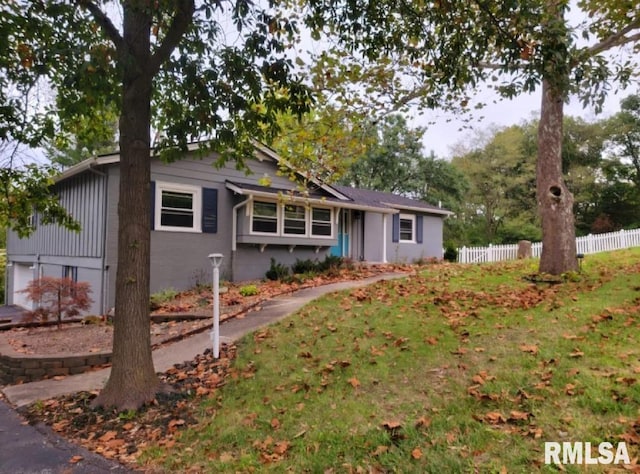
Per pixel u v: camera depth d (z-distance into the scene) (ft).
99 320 29.78
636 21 23.22
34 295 26.91
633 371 12.03
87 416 14.32
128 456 11.55
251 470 10.07
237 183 40.14
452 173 92.32
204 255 38.47
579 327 16.33
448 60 17.87
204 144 20.45
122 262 15.29
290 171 28.96
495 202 99.19
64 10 14.76
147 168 15.60
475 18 16.74
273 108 18.04
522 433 9.89
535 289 23.95
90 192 36.27
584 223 96.89
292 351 18.10
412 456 9.70
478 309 20.43
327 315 22.81
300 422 12.13
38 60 16.16
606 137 94.73
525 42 14.60
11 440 12.91
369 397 13.01
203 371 17.63
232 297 31.83
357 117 24.79
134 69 14.11
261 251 42.80
